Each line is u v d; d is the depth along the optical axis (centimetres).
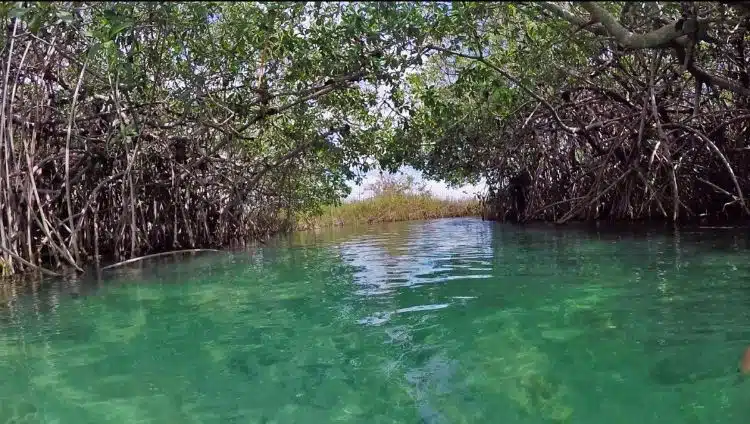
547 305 420
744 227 786
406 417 260
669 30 392
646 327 352
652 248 652
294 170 1113
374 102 848
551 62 716
